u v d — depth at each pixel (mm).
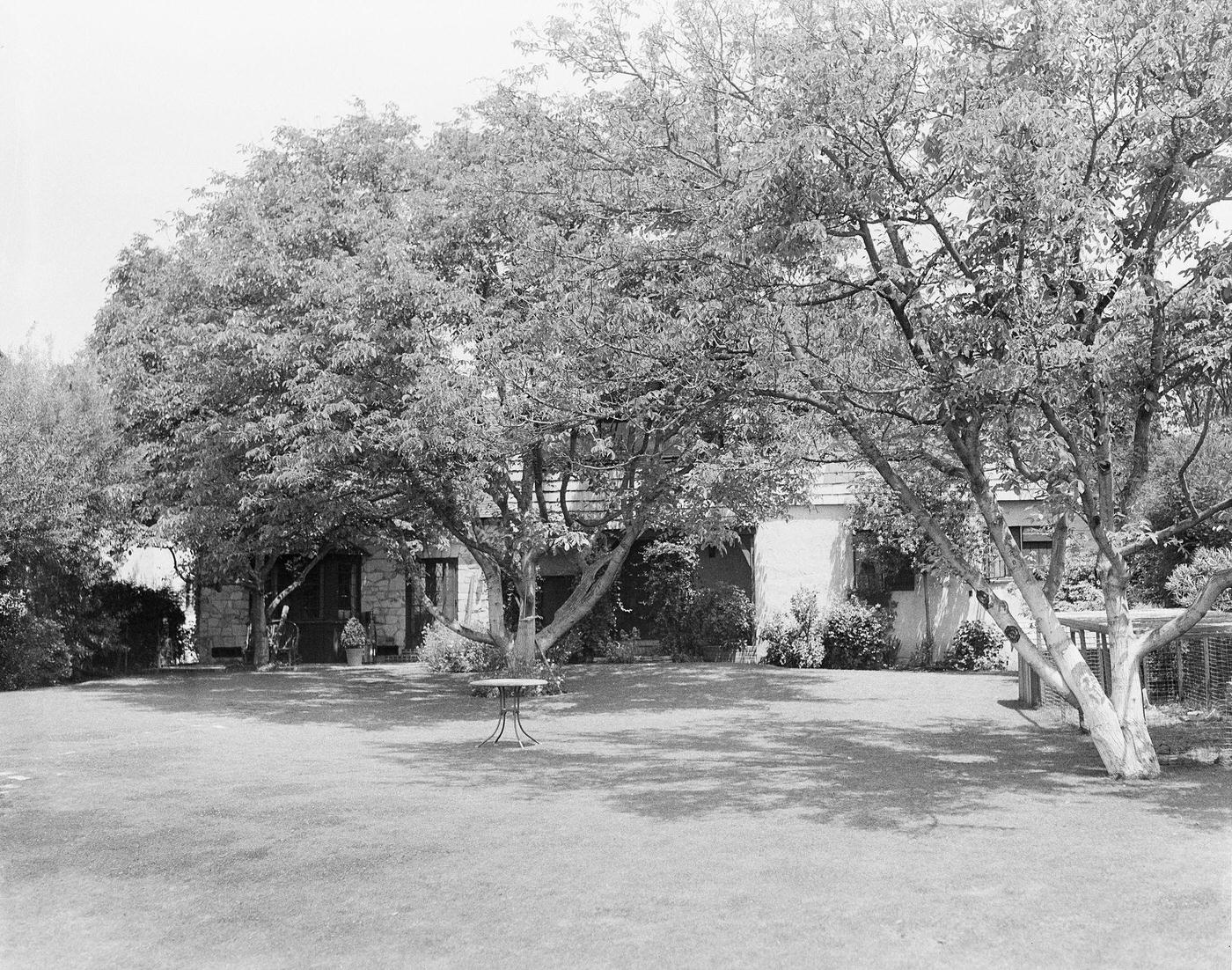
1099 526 10219
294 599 28297
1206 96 8938
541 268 14242
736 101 10469
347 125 18750
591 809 8789
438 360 15273
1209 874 6488
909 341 9867
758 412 13141
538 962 5176
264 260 16578
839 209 9281
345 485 16266
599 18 12688
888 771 10477
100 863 7223
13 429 18531
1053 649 10344
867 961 5086
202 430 18516
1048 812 8359
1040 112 8336
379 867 6988
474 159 17438
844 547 23453
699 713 15602
